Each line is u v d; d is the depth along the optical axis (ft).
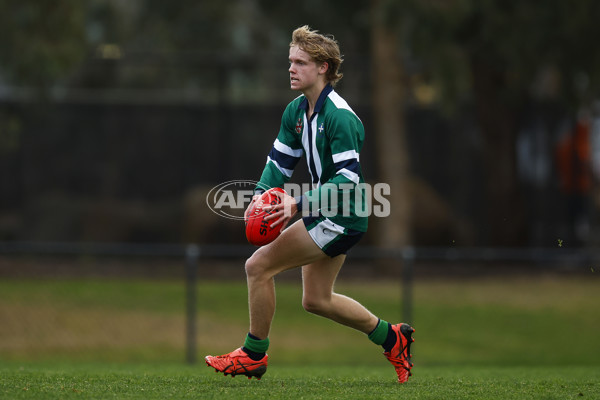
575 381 60.85
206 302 165.48
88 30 246.27
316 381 58.23
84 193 224.94
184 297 169.48
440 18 175.42
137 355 134.51
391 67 207.62
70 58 194.39
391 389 52.85
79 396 46.96
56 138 224.53
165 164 226.17
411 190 223.30
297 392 50.16
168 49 286.87
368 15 210.18
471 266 202.08
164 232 221.66
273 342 144.15
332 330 153.48
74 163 224.74
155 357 134.00
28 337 141.79
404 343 57.47
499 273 188.44
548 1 178.81
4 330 144.36
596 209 229.25
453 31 181.27
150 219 222.28
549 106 226.17
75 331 146.72
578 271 189.06
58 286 172.86
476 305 164.14
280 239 52.54
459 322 153.89
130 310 158.51
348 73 233.96
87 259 208.85
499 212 222.28
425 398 48.60
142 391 49.73
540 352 139.03
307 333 150.82
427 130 229.86
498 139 220.84
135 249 213.25
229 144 226.38
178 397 47.19
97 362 119.85
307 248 52.24
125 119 226.38
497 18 179.52
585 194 227.61
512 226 221.87
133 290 172.35
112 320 152.35
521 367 99.66
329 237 52.19
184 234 221.05
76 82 250.57
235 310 161.89
